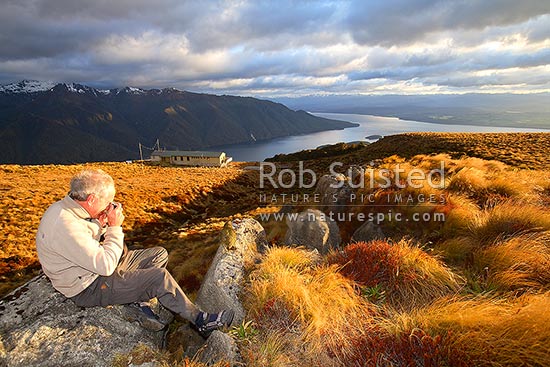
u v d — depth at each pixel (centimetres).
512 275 416
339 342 335
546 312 286
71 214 314
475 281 447
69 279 326
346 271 501
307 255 608
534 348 267
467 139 4534
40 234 314
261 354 314
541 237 499
